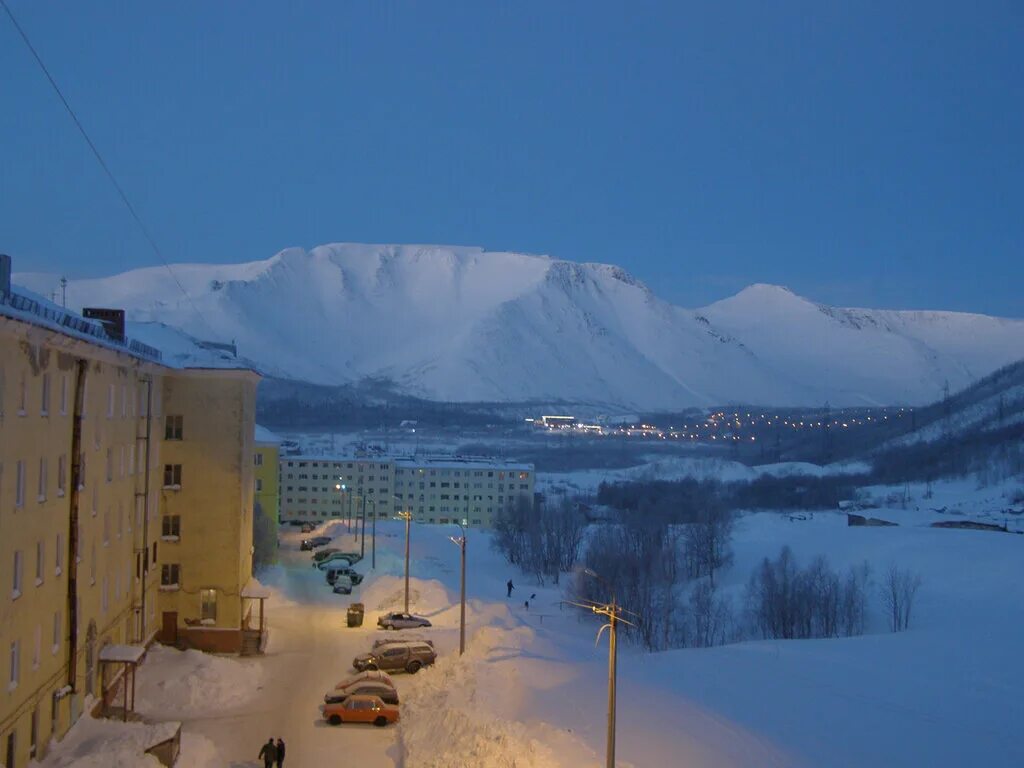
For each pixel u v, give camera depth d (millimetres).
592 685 52844
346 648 67938
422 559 126688
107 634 51062
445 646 68438
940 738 47969
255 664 60250
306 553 134375
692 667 62312
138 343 59344
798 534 154125
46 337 39375
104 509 50281
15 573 37250
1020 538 132250
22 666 37812
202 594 65000
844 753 44250
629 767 38312
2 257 40062
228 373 65500
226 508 65250
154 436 62438
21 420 37594
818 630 94438
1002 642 72688
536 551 131000
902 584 103812
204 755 43062
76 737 43344
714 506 171250
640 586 97375
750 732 45969
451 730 43094
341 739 47219
